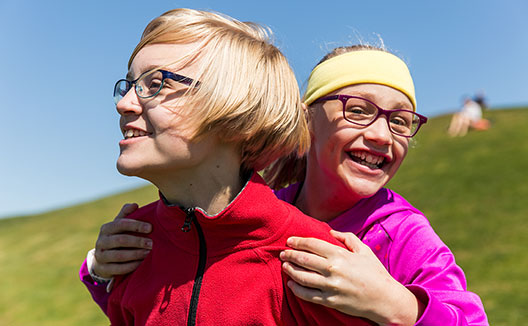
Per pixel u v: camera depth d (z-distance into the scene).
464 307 1.64
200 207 1.58
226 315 1.50
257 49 1.64
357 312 1.45
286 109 1.64
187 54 1.50
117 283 1.85
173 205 1.59
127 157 1.48
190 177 1.55
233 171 1.59
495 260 8.55
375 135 1.97
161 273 1.66
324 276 1.45
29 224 22.41
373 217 2.01
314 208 2.25
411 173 15.88
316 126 2.14
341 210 2.16
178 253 1.65
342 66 2.09
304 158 2.51
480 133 18.62
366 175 2.03
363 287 1.44
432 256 1.82
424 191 13.77
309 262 1.46
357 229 2.03
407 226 1.94
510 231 9.88
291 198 2.47
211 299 1.53
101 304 2.10
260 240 1.54
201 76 1.49
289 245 1.53
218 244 1.57
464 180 13.79
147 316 1.64
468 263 8.67
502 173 13.52
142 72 1.54
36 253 17.25
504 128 18.47
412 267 1.84
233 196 1.59
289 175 2.61
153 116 1.46
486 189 12.70
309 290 1.47
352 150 2.02
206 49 1.53
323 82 2.13
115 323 1.86
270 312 1.51
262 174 2.68
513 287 7.22
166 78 1.47
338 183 2.08
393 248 1.92
